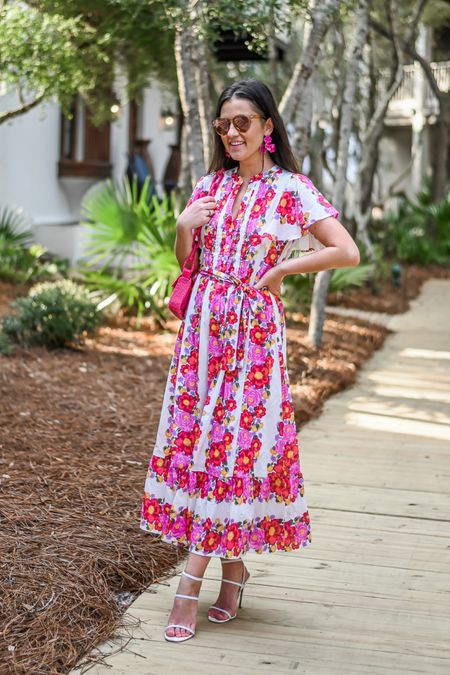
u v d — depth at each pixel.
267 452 2.93
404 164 24.66
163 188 16.50
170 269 8.91
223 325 2.89
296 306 9.84
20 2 7.81
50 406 5.69
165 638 2.95
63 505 3.97
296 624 3.08
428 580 3.47
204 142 7.30
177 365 2.96
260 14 5.98
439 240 17.62
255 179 2.94
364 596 3.32
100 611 3.06
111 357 7.39
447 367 7.95
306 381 6.80
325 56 14.02
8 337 7.50
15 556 3.36
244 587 3.32
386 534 3.96
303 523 3.02
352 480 4.74
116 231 9.11
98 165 14.56
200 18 6.15
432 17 16.28
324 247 3.01
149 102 16.45
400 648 2.92
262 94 2.89
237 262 2.91
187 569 2.99
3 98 11.17
